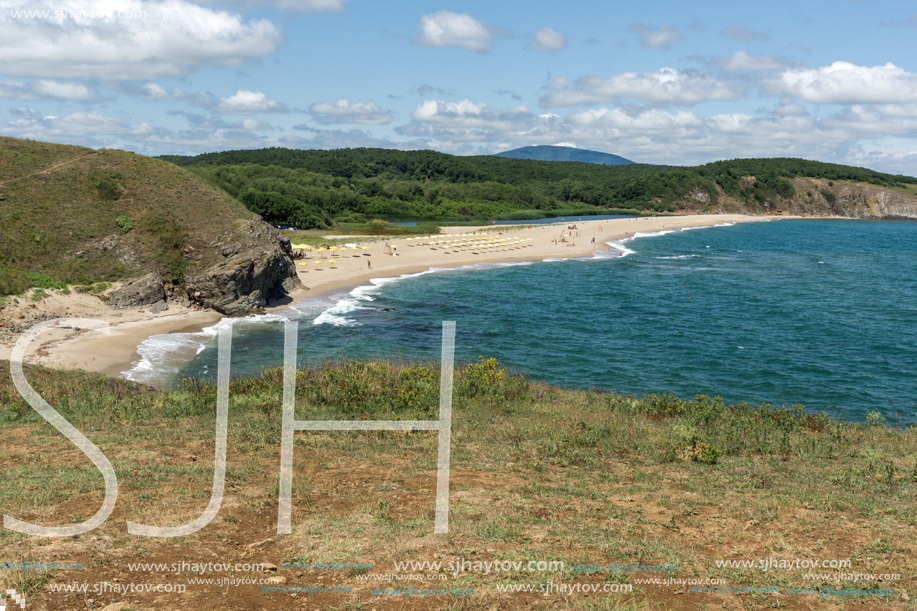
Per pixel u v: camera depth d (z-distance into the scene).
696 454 12.95
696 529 8.62
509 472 11.28
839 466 12.68
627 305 49.81
